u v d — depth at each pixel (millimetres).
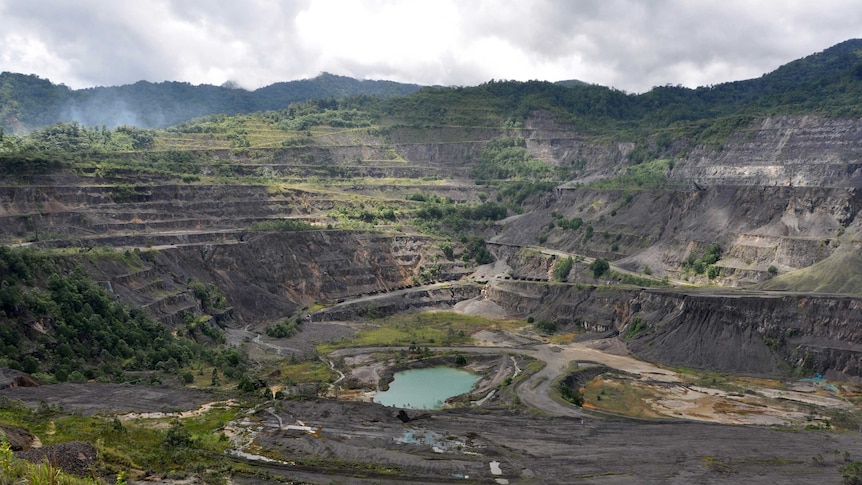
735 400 143875
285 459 93750
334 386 152750
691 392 150125
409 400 146750
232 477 85500
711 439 109000
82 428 94062
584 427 115688
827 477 92062
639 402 143125
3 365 123312
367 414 118000
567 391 146750
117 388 124938
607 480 90188
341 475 89000
